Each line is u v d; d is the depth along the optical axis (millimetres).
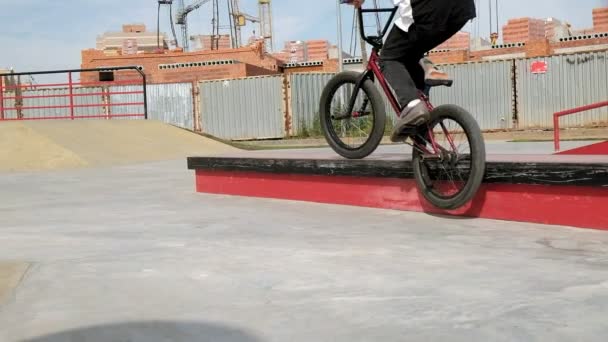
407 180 3947
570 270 2381
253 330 1785
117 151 10422
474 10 3330
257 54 29797
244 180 4996
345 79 4078
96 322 1873
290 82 20719
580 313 1851
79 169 8516
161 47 59250
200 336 1746
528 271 2379
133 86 21688
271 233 3326
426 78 3418
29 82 23641
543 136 17641
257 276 2383
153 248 2953
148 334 1769
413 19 3275
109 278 2375
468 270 2418
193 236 3273
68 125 11297
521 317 1830
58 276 2404
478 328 1751
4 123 10484
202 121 21484
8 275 2424
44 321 1888
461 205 3424
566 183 3162
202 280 2336
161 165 8992
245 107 21203
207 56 29766
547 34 51594
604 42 25531
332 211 4062
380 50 3734
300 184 4586
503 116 20109
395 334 1726
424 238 3100
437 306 1962
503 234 3146
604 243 2859
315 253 2781
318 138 20500
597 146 5555
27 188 6137
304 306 1997
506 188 3490
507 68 19969
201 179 5355
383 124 3908
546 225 3316
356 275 2375
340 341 1687
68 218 4055
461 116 3336
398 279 2303
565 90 19453
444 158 3490
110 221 3875
